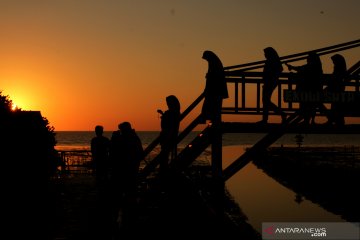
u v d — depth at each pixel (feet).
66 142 446.19
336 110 31.27
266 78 30.17
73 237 26.96
